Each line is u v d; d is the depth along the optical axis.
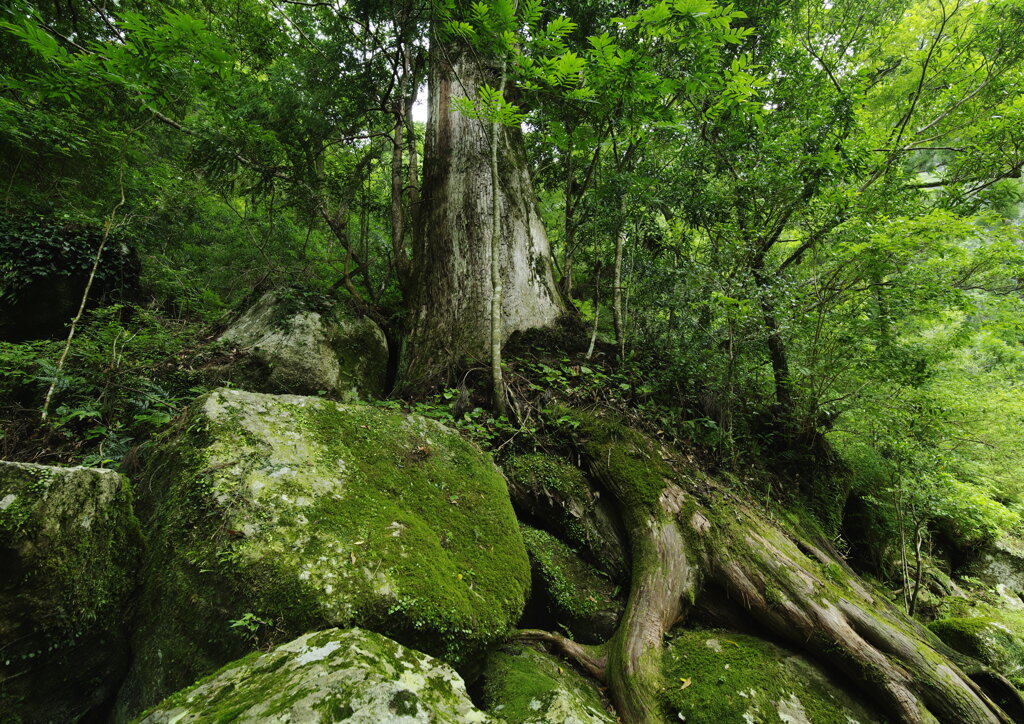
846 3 8.07
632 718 2.54
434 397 4.97
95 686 2.09
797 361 5.13
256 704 1.31
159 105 4.49
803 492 5.16
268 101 7.36
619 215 5.33
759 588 3.20
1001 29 6.74
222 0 7.82
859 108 6.32
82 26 6.26
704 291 5.00
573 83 4.54
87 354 4.04
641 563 3.45
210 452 2.44
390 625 2.08
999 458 6.75
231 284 9.17
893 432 4.87
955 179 7.00
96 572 2.03
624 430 4.28
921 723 2.54
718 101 5.57
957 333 5.74
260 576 2.02
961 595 5.89
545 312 5.95
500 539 2.97
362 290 8.99
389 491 2.80
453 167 6.19
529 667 2.60
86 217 6.22
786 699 2.65
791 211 5.30
